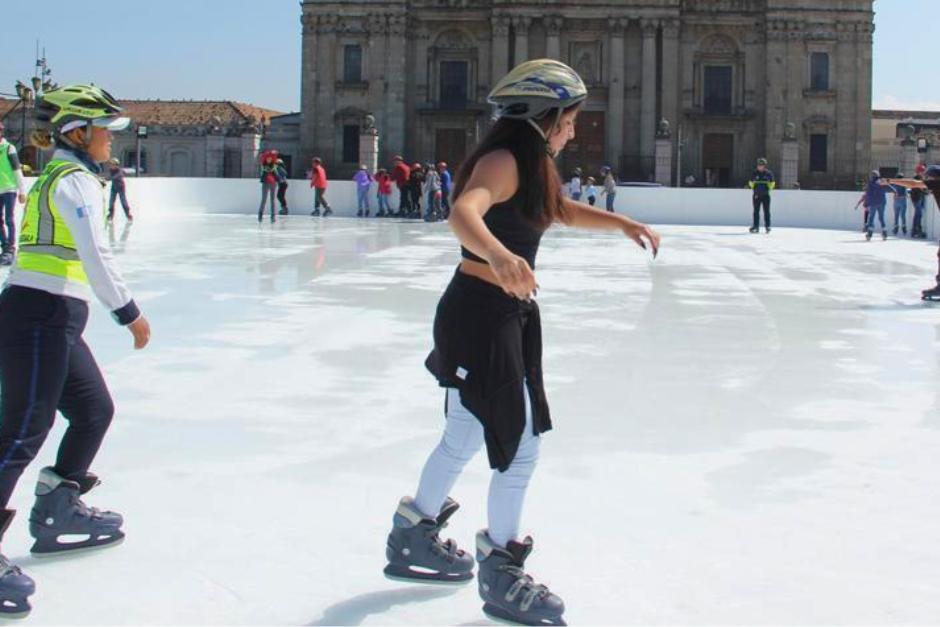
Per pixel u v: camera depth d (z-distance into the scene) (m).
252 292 15.68
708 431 7.88
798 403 8.86
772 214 45.28
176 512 5.92
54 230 4.99
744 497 6.30
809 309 15.09
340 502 6.13
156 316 13.02
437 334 4.62
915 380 9.89
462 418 4.77
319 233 31.81
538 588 4.55
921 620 4.59
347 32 71.75
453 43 72.06
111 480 6.47
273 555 5.30
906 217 36.84
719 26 71.25
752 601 4.78
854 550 5.45
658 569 5.16
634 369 10.27
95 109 5.08
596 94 71.25
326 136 72.44
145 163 77.44
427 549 4.93
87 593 4.82
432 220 42.34
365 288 16.45
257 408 8.34
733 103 71.81
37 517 5.25
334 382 9.34
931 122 84.00
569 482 6.56
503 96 4.43
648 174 70.81
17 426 4.91
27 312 4.94
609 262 22.86
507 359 4.43
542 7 70.19
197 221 38.53
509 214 4.41
